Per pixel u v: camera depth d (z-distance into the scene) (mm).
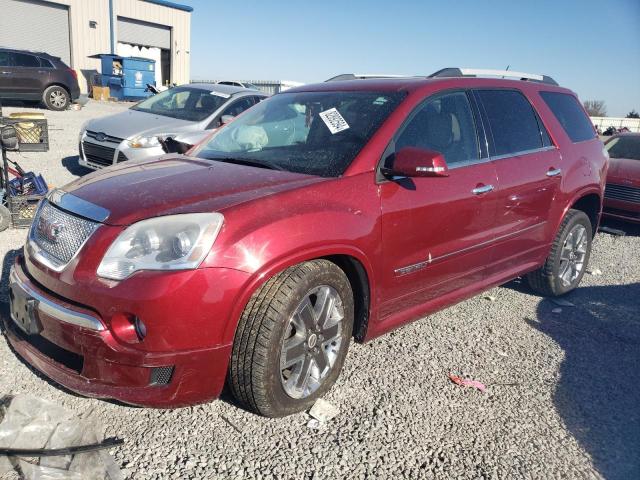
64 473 2338
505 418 3117
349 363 3557
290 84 28406
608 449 2914
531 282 4977
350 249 2912
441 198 3430
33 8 29719
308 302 2803
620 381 3639
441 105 3721
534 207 4297
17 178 5711
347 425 2912
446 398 3254
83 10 31281
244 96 8930
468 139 3828
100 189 2934
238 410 2957
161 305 2371
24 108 18547
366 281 3127
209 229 2492
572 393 3439
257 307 2602
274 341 2623
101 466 2414
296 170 3244
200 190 2818
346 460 2646
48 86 17859
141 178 3098
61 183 7879
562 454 2842
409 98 3525
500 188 3879
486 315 4559
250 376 2645
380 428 2914
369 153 3201
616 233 8148
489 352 3895
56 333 2576
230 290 2482
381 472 2592
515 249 4254
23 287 2773
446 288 3740
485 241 3885
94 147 8086
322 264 2828
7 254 4863
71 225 2701
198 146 4094
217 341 2516
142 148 7562
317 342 2918
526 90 4551
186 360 2461
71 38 31188
